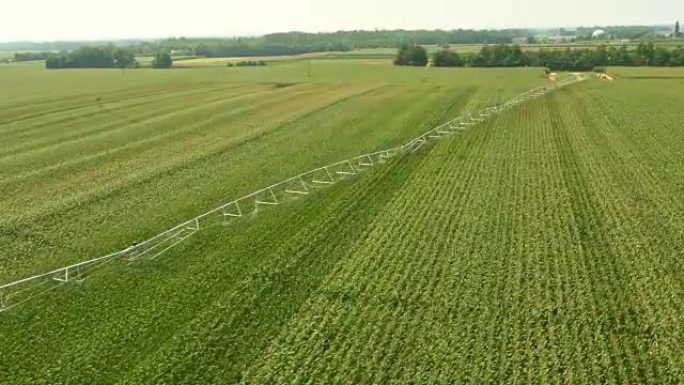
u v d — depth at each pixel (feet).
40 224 96.78
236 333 64.03
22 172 128.77
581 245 85.10
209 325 65.67
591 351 60.39
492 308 68.03
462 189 110.52
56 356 61.00
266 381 56.24
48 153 146.82
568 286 72.90
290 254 83.10
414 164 129.29
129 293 73.56
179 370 58.18
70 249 87.10
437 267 77.87
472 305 68.54
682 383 55.52
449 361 58.70
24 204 106.83
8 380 57.41
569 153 138.00
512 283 73.67
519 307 68.23
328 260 80.74
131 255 84.43
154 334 64.39
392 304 68.80
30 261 83.30
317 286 73.67
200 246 87.10
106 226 95.81
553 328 64.03
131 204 106.22
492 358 59.26
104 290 74.43
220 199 108.27
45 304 71.26
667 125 170.50
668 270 77.56
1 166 133.80
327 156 139.23
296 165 131.23
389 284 73.41
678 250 83.56
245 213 100.83
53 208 104.17
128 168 131.13
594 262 79.71
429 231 90.12
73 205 105.60
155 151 148.05
